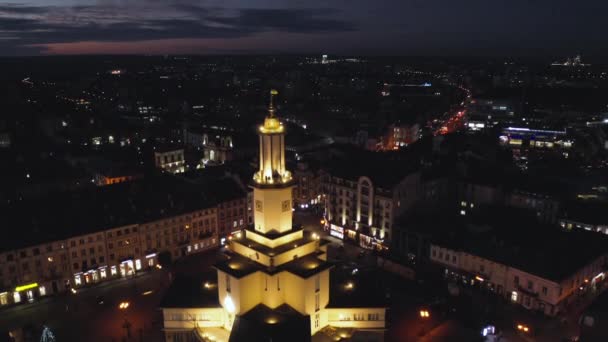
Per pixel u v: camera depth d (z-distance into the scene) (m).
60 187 160.88
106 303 99.69
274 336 68.62
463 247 105.75
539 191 130.88
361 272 103.94
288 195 78.94
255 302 78.12
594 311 76.19
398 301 99.56
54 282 102.19
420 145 194.62
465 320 91.69
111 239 108.69
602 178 153.62
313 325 78.75
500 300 98.38
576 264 96.00
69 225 106.06
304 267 77.56
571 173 160.12
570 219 122.69
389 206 119.75
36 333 87.44
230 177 138.88
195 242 123.62
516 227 115.69
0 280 95.25
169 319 82.25
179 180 132.38
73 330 89.69
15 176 164.50
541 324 89.31
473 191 137.00
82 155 195.38
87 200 115.44
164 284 108.06
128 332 87.94
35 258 99.12
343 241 131.12
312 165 166.75
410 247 115.44
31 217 105.50
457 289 100.31
